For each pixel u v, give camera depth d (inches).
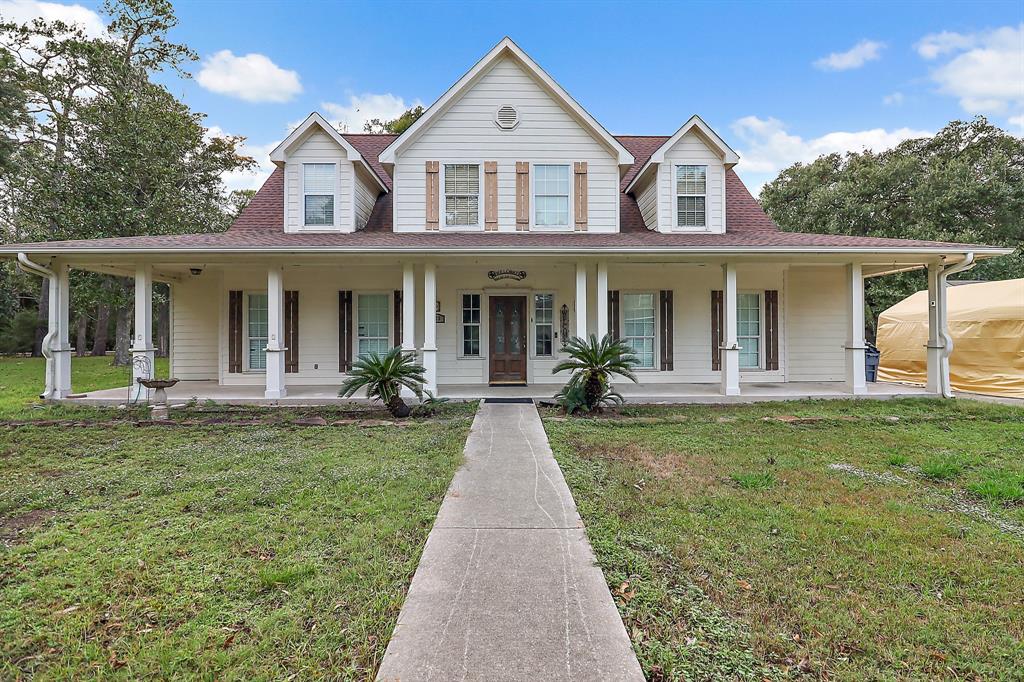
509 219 424.2
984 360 435.2
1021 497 165.8
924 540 135.0
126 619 97.0
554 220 428.1
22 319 1070.4
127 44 762.2
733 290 377.1
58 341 359.6
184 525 141.9
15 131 757.9
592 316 450.0
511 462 208.2
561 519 145.7
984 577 115.9
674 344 455.2
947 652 89.1
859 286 381.7
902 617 99.2
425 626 92.0
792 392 392.2
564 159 427.8
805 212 978.1
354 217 423.2
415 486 174.7
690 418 305.7
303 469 195.9
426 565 116.8
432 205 423.2
